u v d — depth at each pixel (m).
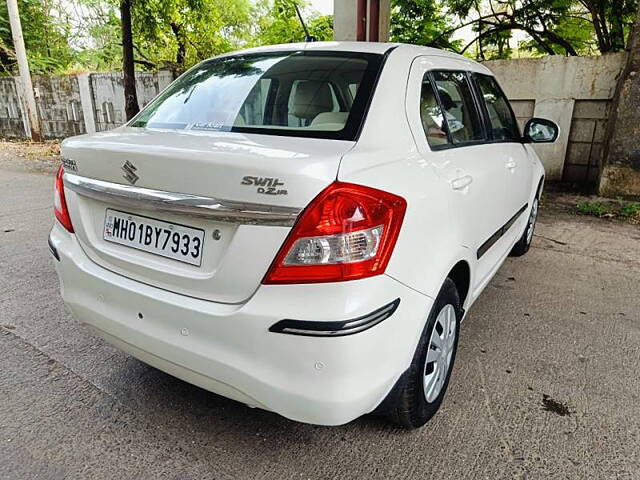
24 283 3.56
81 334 2.86
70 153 2.00
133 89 9.46
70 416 2.17
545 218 5.64
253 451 1.98
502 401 2.31
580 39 9.14
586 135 6.81
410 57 2.29
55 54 17.97
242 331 1.57
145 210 1.76
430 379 2.10
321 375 1.52
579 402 2.31
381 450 1.99
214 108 2.20
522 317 3.20
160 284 1.78
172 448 1.99
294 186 1.46
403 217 1.66
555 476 1.86
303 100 2.06
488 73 3.33
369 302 1.53
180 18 11.98
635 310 3.32
